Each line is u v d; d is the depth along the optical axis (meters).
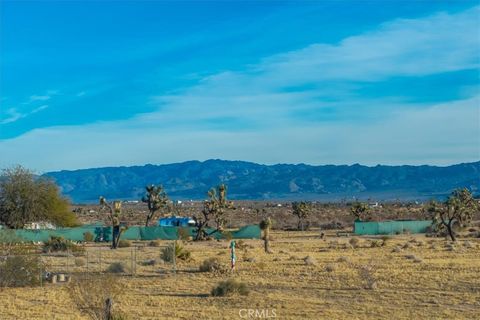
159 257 54.38
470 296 31.14
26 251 38.31
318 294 32.50
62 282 38.56
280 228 127.12
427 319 25.31
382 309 27.66
